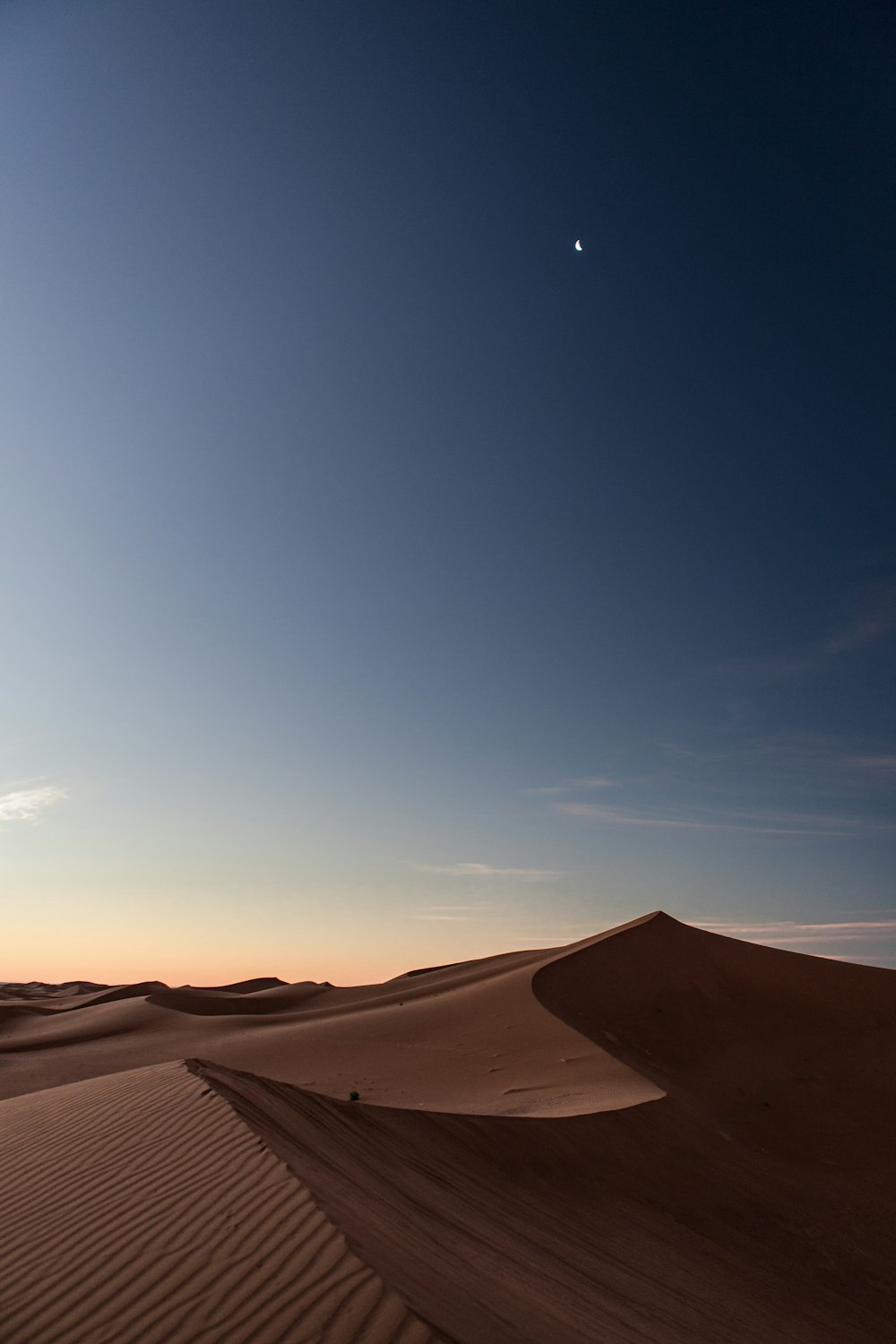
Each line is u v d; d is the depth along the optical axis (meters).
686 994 43.12
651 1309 10.37
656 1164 19.89
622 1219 15.90
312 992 82.06
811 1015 41.28
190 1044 51.66
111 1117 11.44
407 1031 42.97
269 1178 8.16
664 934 51.06
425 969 85.06
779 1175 22.72
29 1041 56.50
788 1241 18.44
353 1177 9.83
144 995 85.19
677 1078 32.72
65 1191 8.66
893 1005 41.91
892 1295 17.08
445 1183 12.84
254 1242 6.79
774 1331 12.35
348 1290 5.88
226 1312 5.75
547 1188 15.77
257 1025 59.97
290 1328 5.47
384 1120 15.48
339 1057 39.09
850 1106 31.27
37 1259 7.00
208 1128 10.11
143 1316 5.81
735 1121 28.20
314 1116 13.22
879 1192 23.59
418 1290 6.25
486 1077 31.48
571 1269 10.61
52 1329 5.77
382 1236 7.45
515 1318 6.82
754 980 45.09
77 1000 86.88
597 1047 33.69
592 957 47.06
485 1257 8.97
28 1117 12.47
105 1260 6.80
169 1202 7.88
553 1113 22.00
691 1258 15.09
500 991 45.38
